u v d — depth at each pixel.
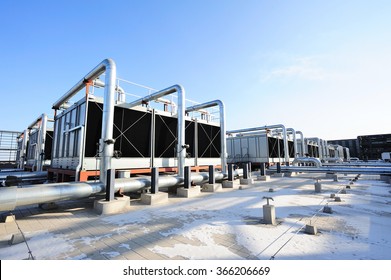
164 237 5.07
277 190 12.09
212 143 18.42
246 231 5.44
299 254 4.12
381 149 64.38
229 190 12.45
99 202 7.45
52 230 5.60
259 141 28.55
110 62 8.77
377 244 4.56
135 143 12.67
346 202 8.73
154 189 9.13
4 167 28.72
